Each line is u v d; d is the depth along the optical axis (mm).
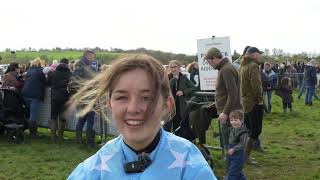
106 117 1943
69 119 11961
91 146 11070
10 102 11938
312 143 12500
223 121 7418
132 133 1812
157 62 1868
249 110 8492
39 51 51125
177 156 1836
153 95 1820
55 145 11508
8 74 12719
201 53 10031
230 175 6852
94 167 1890
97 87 1912
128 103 1815
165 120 1951
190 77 13969
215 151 10508
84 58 9820
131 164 1816
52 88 11289
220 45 9672
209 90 9961
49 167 9438
